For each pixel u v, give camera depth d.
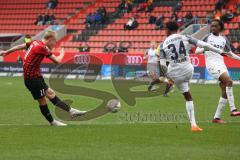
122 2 111.94
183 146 25.81
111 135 28.97
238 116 39.59
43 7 120.50
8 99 53.09
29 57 31.53
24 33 116.75
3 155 23.27
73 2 118.62
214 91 65.44
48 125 33.19
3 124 34.00
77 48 106.62
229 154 23.70
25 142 26.61
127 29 106.62
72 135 28.88
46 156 23.11
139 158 22.75
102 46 105.69
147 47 102.19
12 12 122.69
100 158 22.73
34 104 48.22
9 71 97.62
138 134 29.42
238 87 72.88
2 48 108.50
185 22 99.94
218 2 101.44
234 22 99.19
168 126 32.78
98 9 111.19
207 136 28.92
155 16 107.38
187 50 31.27
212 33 36.94
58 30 110.00
